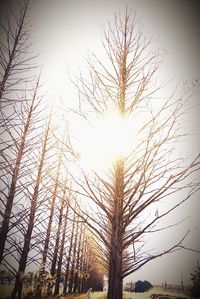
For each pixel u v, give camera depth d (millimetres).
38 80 8953
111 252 3416
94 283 30297
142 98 4258
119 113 4250
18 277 7867
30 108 8422
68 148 3779
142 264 3250
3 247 7238
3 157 7188
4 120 6672
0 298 9547
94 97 4340
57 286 11844
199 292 19234
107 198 3803
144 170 3355
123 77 4602
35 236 8672
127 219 3443
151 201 3381
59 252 11562
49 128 9242
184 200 3234
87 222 3623
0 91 6066
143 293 27219
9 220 7391
